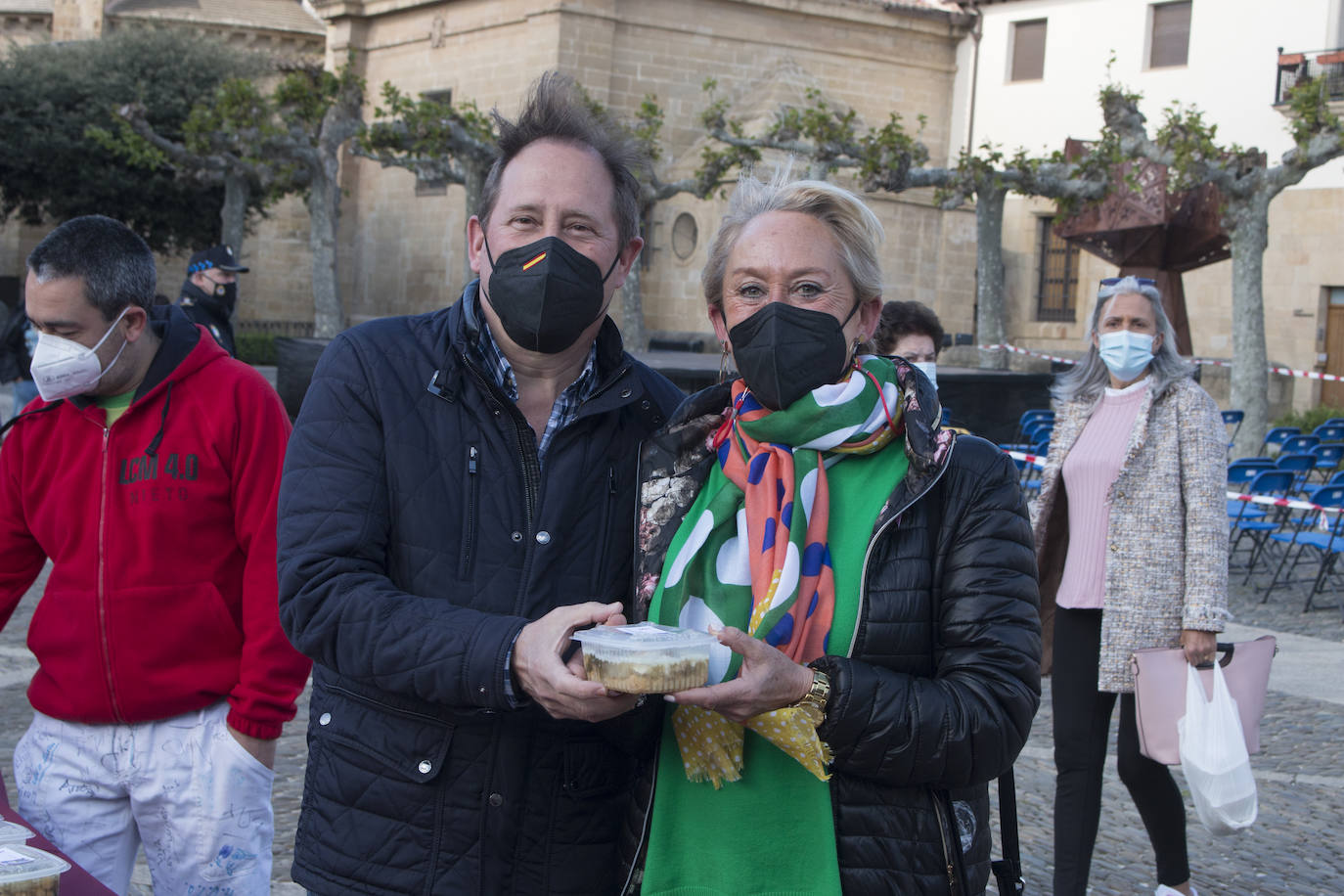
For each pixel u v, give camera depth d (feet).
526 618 7.16
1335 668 28.40
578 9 100.27
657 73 104.53
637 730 7.47
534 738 7.63
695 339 96.94
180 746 10.09
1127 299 14.30
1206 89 99.50
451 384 7.81
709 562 7.37
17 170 112.78
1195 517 13.76
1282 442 50.57
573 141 7.93
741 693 6.42
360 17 118.52
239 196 88.33
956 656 7.18
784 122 74.13
